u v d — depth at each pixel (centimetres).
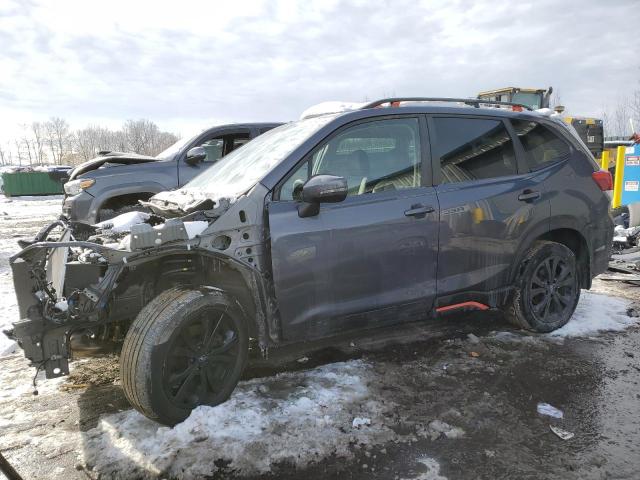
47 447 260
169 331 262
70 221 348
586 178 425
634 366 357
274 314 307
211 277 310
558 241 432
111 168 690
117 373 354
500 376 339
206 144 749
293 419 281
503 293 391
